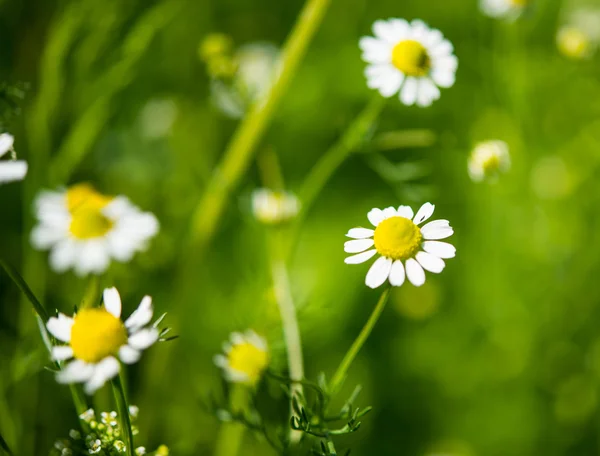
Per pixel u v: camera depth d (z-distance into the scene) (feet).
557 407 1.83
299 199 1.57
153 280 1.62
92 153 1.92
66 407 1.49
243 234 1.88
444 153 2.09
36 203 1.44
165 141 2.02
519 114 2.02
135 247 1.34
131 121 2.05
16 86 1.23
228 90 1.76
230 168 1.61
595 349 1.88
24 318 1.49
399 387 1.81
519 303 1.93
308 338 1.59
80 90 1.63
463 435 1.79
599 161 2.01
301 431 1.21
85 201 1.37
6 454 1.11
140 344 1.09
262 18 2.39
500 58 2.02
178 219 1.81
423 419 1.79
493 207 2.02
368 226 2.04
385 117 2.15
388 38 1.42
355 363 1.78
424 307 1.93
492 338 1.91
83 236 1.33
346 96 2.25
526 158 2.01
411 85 1.41
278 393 1.36
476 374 1.86
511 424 1.80
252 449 1.55
